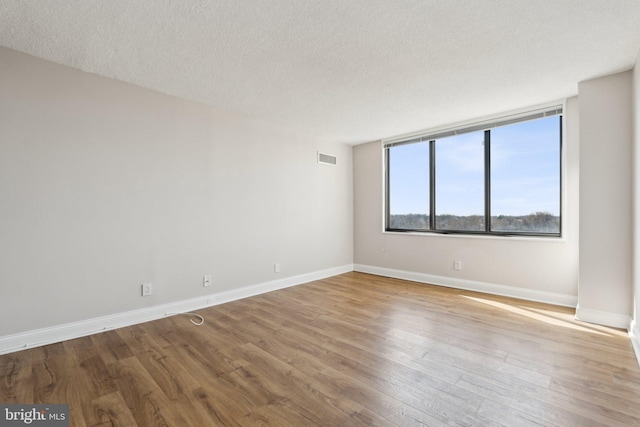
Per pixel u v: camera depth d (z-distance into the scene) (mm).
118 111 2783
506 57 2396
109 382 1879
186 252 3238
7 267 2256
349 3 1764
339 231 5160
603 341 2432
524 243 3639
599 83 2762
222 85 2900
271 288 4070
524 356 2197
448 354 2238
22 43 2180
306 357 2207
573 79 2803
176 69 2586
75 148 2551
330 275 4973
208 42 2172
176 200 3164
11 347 2268
